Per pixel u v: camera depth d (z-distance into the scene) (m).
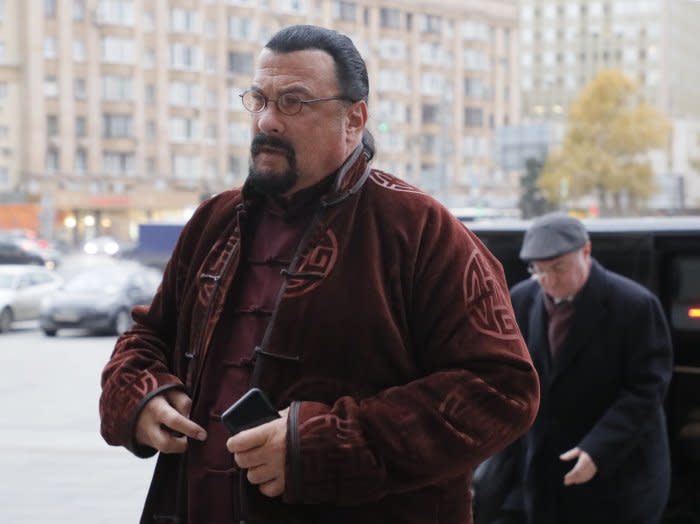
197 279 2.17
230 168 67.31
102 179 62.91
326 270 2.00
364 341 1.97
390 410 1.90
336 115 2.03
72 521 5.61
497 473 3.84
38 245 46.50
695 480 4.29
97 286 20.09
